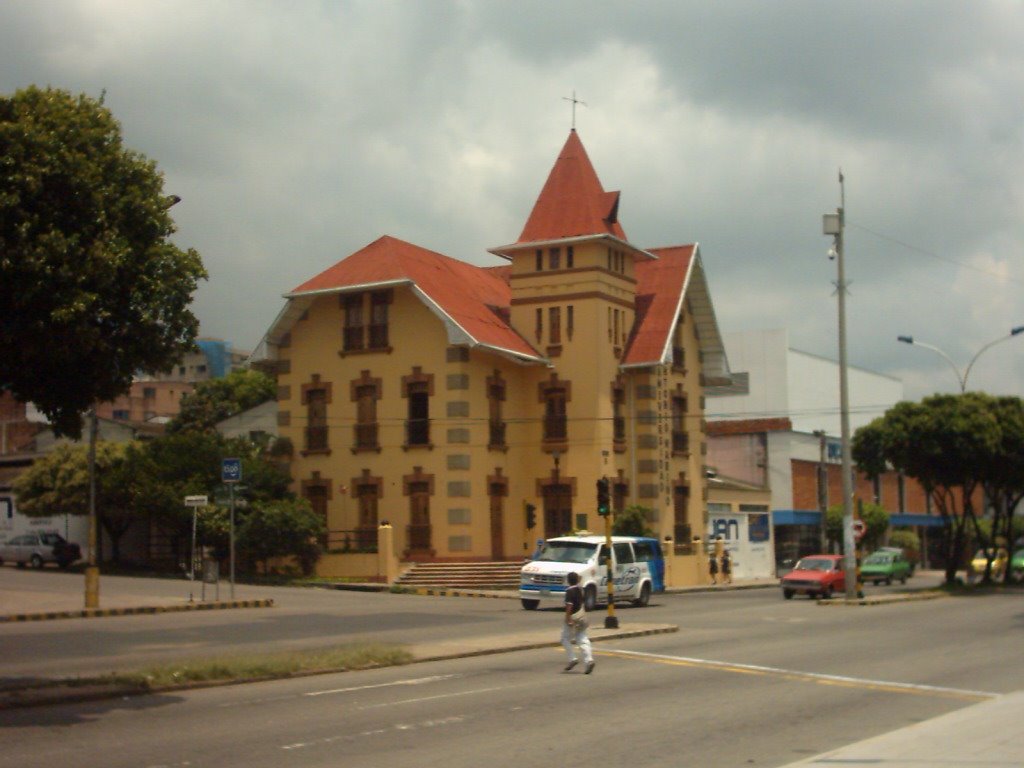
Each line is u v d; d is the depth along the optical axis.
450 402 46.94
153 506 47.66
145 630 26.59
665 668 20.00
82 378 16.83
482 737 13.12
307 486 49.72
